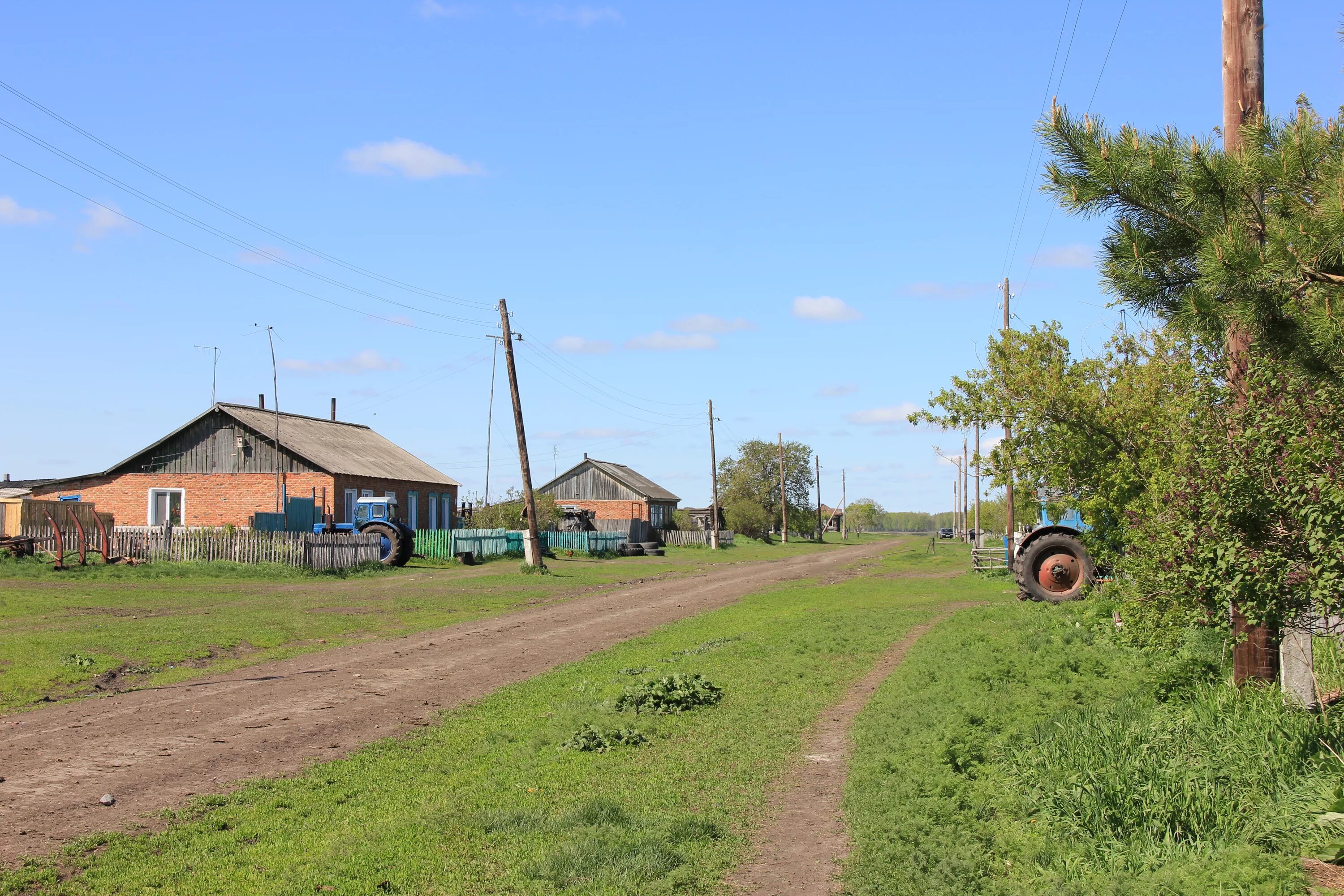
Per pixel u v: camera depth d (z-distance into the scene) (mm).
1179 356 15773
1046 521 21672
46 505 31297
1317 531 6566
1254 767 7129
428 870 6145
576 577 32156
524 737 9969
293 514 36031
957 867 5965
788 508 101938
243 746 9641
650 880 5988
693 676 12117
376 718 10992
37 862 6324
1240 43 9078
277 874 6125
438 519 51781
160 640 15930
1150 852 5965
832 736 9859
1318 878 5480
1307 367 7293
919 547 68000
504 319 35281
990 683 11312
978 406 18250
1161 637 9266
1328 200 6738
